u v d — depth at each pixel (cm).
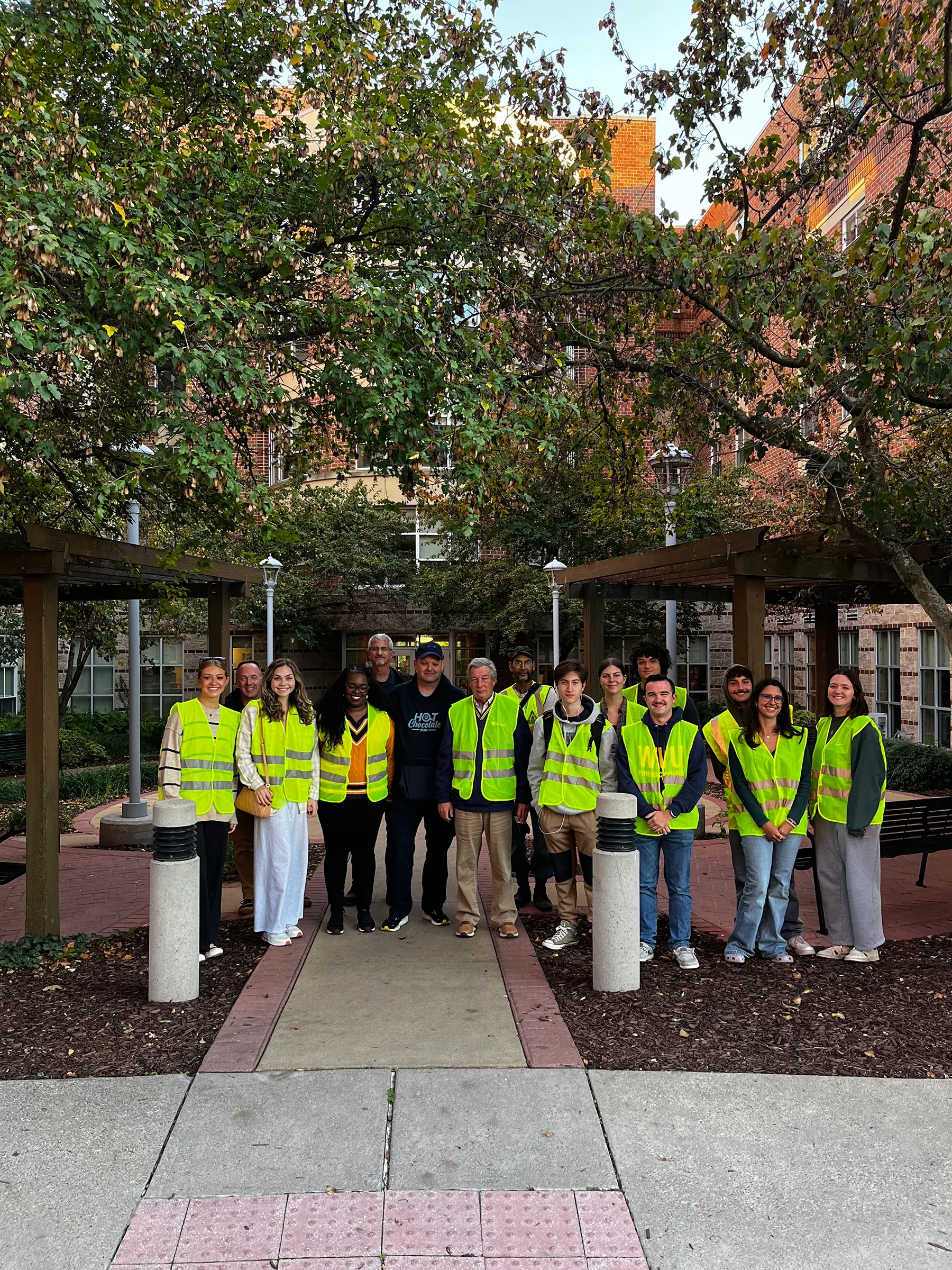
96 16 557
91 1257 283
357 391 606
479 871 846
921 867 846
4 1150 343
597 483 945
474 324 760
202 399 582
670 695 568
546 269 742
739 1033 457
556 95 728
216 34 684
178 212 590
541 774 611
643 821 576
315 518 2208
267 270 634
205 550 755
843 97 797
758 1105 380
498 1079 399
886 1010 491
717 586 1120
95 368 611
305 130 706
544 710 651
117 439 699
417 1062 416
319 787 624
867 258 621
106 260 521
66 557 622
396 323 589
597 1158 337
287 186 675
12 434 573
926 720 1470
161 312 518
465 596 2133
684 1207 309
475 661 616
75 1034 457
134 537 950
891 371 555
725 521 1584
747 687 607
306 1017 472
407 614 2466
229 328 529
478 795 616
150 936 560
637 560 873
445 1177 324
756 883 571
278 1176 325
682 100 738
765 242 641
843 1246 290
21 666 2078
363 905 637
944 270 558
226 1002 502
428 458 632
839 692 591
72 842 1084
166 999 500
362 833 637
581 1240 291
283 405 677
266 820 598
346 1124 359
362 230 693
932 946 616
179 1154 339
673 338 947
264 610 2159
